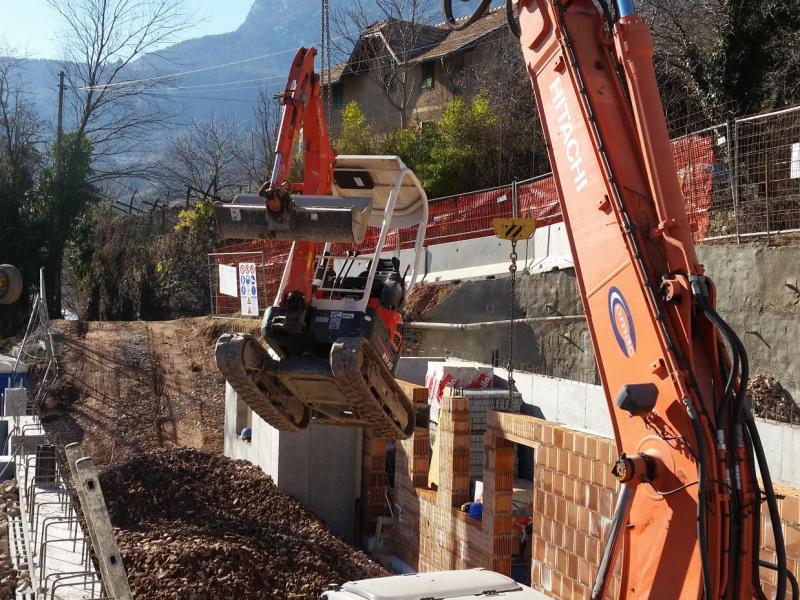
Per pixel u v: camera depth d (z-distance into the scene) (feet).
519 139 99.71
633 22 20.34
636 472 18.85
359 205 24.43
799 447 36.52
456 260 80.38
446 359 66.28
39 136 152.46
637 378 19.45
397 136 112.88
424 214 31.53
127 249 144.97
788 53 64.59
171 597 39.06
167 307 133.49
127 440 79.41
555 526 37.78
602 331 20.53
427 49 127.85
